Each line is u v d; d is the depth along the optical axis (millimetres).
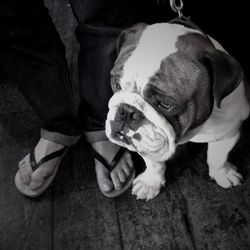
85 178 1496
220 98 913
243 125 1538
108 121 977
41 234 1356
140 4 1246
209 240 1251
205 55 883
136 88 891
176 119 926
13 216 1420
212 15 1550
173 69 863
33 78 1324
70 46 2109
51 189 1480
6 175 1556
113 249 1282
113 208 1388
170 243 1265
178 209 1345
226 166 1341
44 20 1239
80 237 1330
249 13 1537
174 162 1478
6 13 1156
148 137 934
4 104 1865
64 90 1359
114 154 1432
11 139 1695
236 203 1325
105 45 1233
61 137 1463
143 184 1380
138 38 932
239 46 1608
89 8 1184
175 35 905
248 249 1213
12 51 1257
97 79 1313
